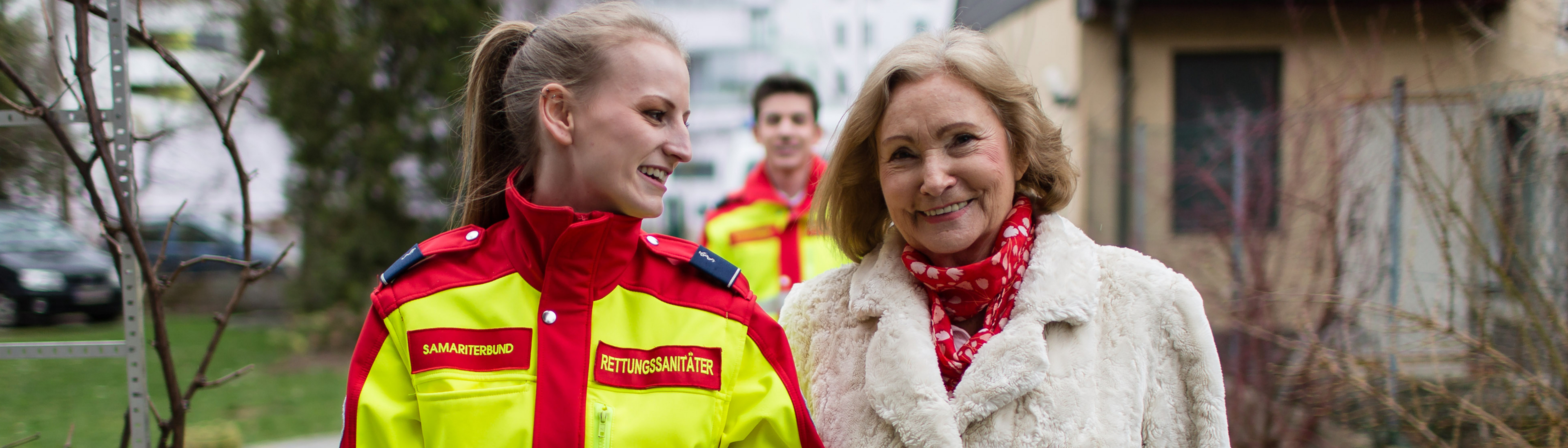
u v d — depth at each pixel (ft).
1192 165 18.71
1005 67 4.89
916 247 5.10
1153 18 25.89
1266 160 13.41
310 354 26.16
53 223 16.20
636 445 4.33
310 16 25.94
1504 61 10.21
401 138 26.71
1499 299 9.49
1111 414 4.65
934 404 4.69
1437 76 12.15
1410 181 9.89
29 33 7.95
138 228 6.17
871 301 5.13
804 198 11.34
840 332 5.35
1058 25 27.89
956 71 4.75
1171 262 16.80
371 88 26.45
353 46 25.98
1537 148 9.36
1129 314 4.82
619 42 4.49
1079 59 26.32
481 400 4.29
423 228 27.43
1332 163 12.01
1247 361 12.62
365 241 26.81
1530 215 9.52
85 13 5.95
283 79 26.27
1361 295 11.47
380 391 4.41
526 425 4.30
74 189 9.23
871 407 4.99
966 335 5.11
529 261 4.56
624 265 4.67
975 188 4.76
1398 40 15.64
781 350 4.90
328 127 26.84
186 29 22.35
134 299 6.20
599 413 4.33
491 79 5.06
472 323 4.47
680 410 4.47
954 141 4.74
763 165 11.77
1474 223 9.90
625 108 4.43
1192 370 4.73
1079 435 4.59
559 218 4.40
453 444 4.25
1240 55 25.72
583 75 4.47
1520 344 9.39
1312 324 11.48
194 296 33.81
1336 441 12.35
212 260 6.63
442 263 4.65
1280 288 12.50
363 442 4.35
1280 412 12.01
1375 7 20.26
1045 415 4.64
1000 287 4.92
